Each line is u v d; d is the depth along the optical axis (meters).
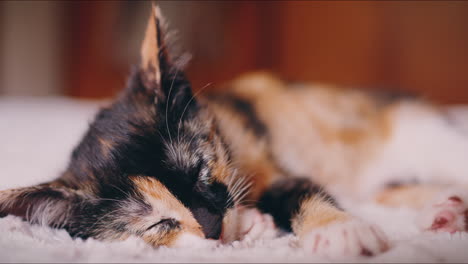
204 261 0.16
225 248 0.18
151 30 0.23
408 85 0.75
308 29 0.77
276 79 0.33
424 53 0.74
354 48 0.76
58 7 0.73
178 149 0.21
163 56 0.22
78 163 0.21
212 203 0.21
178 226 0.20
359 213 0.23
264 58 0.77
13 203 0.19
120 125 0.22
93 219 0.20
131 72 0.25
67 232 0.20
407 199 0.25
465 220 0.19
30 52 0.70
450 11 0.73
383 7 0.75
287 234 0.21
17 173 0.25
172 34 0.23
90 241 0.19
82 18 0.74
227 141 0.24
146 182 0.20
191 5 0.72
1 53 0.67
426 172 0.29
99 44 0.74
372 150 0.30
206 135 0.22
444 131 0.30
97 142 0.22
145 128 0.21
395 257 0.16
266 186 0.24
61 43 0.74
